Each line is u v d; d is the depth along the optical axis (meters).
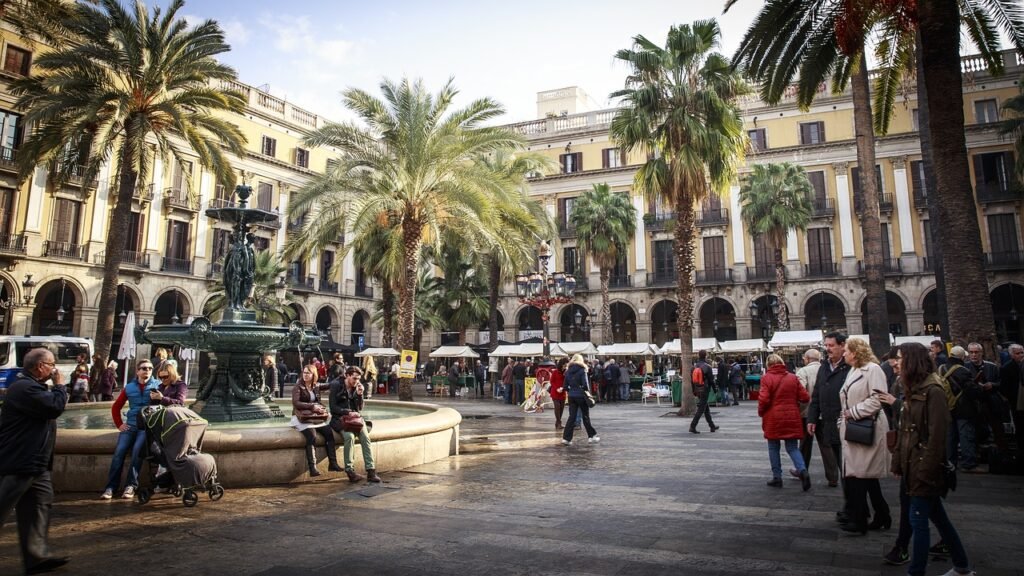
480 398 25.84
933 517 3.62
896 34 12.30
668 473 7.50
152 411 5.82
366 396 19.84
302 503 5.90
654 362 37.88
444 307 32.62
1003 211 32.78
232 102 20.97
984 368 7.67
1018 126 24.86
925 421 3.68
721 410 17.95
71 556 4.25
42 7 16.48
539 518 5.30
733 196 38.38
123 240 17.36
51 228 27.11
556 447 9.98
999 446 7.36
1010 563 3.98
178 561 4.14
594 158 42.12
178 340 8.84
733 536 4.71
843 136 36.06
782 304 31.58
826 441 6.18
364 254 25.94
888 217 34.88
